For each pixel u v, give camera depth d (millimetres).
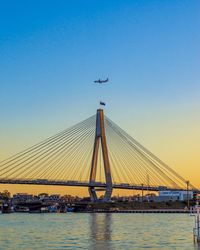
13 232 127062
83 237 110000
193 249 85000
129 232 123500
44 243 97938
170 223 165375
